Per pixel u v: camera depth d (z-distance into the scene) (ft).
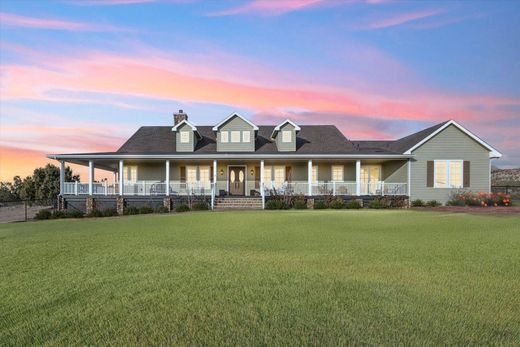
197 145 72.08
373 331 8.29
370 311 9.62
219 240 22.57
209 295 11.19
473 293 11.18
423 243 20.75
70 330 8.63
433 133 62.85
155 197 61.36
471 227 28.12
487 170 63.41
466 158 63.46
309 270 14.39
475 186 63.26
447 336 8.00
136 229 28.89
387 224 31.09
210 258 16.90
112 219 41.57
